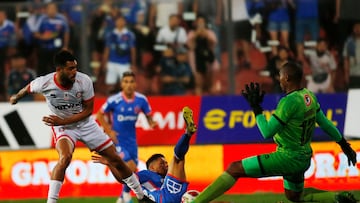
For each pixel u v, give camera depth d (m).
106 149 27.67
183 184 26.73
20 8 40.75
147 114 36.38
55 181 26.44
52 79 26.67
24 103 39.44
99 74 40.84
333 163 38.41
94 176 38.16
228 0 40.56
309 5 40.84
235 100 39.88
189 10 40.72
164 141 39.56
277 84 40.66
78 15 40.75
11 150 38.91
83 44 40.75
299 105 24.16
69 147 27.11
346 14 41.00
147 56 41.00
